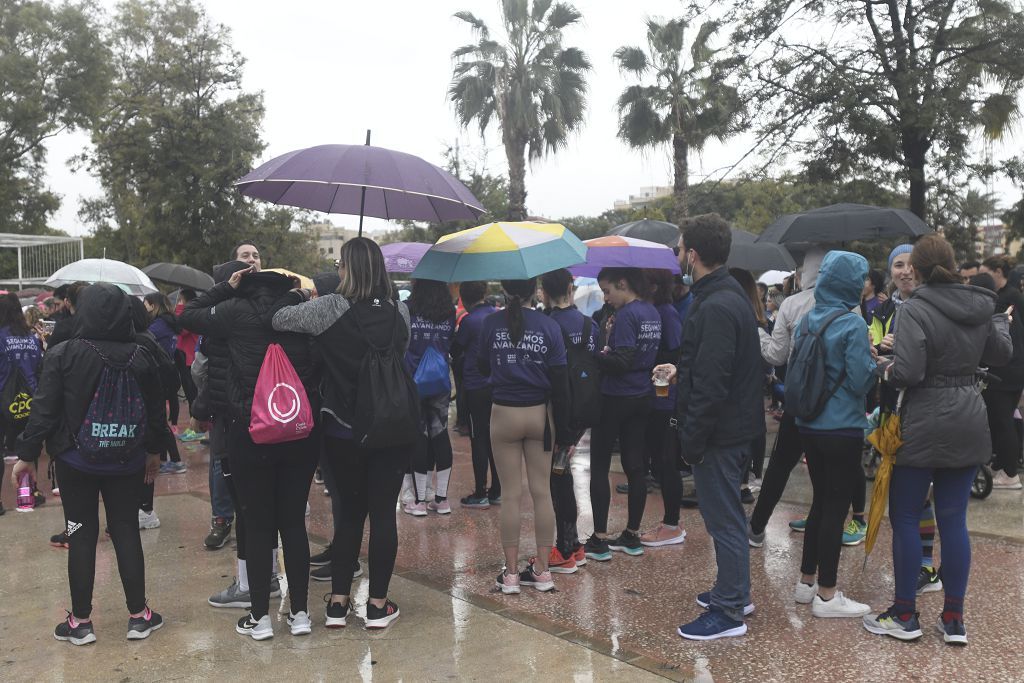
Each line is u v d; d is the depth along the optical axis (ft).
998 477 21.36
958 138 46.70
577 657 11.93
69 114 96.17
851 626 12.93
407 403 12.63
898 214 21.44
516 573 14.66
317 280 13.50
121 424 12.43
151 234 90.33
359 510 13.34
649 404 16.44
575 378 14.62
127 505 13.01
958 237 53.26
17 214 102.42
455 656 12.05
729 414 12.42
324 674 11.51
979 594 14.10
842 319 13.01
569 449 15.05
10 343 21.20
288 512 12.91
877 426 12.68
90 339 12.48
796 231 21.48
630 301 16.35
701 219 12.66
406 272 26.08
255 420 11.86
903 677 11.10
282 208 93.66
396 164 13.12
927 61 46.78
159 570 16.29
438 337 19.35
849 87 47.32
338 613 13.17
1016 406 19.72
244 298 12.50
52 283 28.12
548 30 74.23
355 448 12.81
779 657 11.82
